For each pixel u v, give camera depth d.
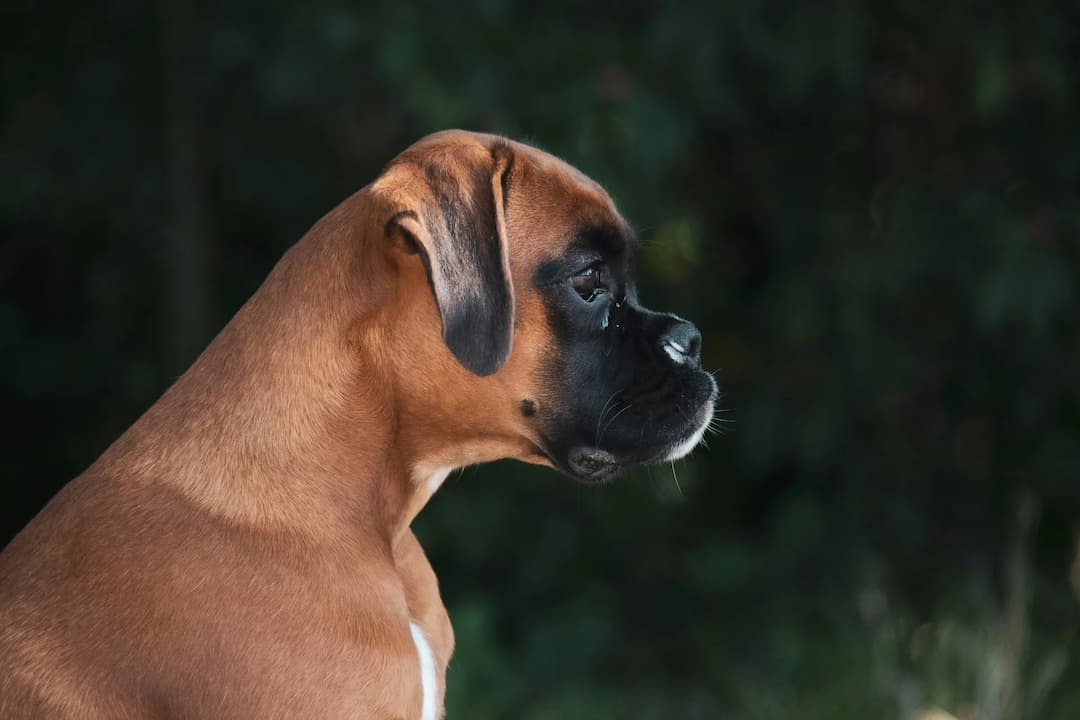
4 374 11.18
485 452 4.97
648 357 5.07
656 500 10.66
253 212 11.14
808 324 9.84
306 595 4.40
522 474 10.31
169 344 10.32
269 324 4.73
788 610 10.25
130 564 4.37
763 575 10.40
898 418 10.70
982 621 9.30
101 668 4.28
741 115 9.81
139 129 10.34
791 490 10.98
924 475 10.80
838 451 10.68
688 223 9.94
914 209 9.77
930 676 8.74
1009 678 8.36
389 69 8.37
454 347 4.38
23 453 11.70
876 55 10.16
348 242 4.74
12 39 10.35
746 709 9.40
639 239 5.30
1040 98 9.84
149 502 4.49
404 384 4.75
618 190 9.03
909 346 10.25
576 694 9.49
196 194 10.28
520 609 10.55
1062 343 10.16
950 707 8.37
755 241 10.95
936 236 9.62
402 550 4.98
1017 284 9.12
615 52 9.00
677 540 11.05
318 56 8.88
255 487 4.52
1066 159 9.84
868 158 10.45
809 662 9.77
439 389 4.77
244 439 4.58
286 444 4.59
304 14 8.82
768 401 10.16
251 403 4.62
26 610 4.43
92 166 10.30
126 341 11.23
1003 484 10.80
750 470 10.98
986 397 10.54
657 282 10.84
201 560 4.37
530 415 4.93
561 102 8.77
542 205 4.92
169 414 4.71
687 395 5.11
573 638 9.95
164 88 10.07
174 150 10.12
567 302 4.92
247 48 9.54
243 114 10.61
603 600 10.52
